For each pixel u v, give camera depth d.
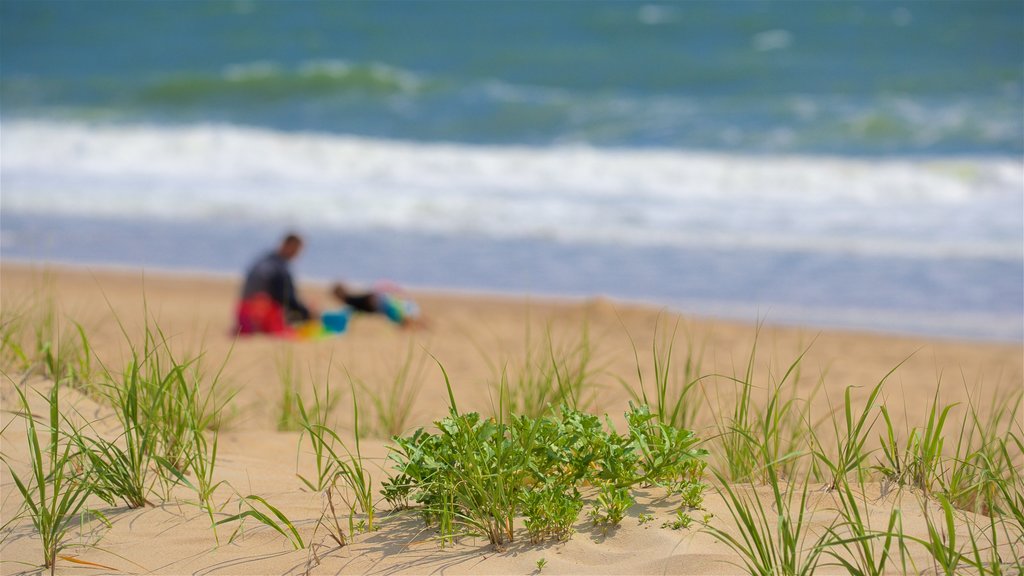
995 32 46.53
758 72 41.81
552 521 5.14
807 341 13.65
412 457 5.60
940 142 29.44
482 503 5.32
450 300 16.59
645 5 55.12
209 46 50.91
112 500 5.81
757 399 10.02
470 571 4.86
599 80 42.28
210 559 5.14
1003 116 32.16
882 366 12.07
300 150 29.27
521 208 23.70
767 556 4.71
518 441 5.54
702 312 15.69
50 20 56.22
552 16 53.66
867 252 19.52
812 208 23.33
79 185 26.41
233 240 21.25
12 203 24.39
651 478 5.68
